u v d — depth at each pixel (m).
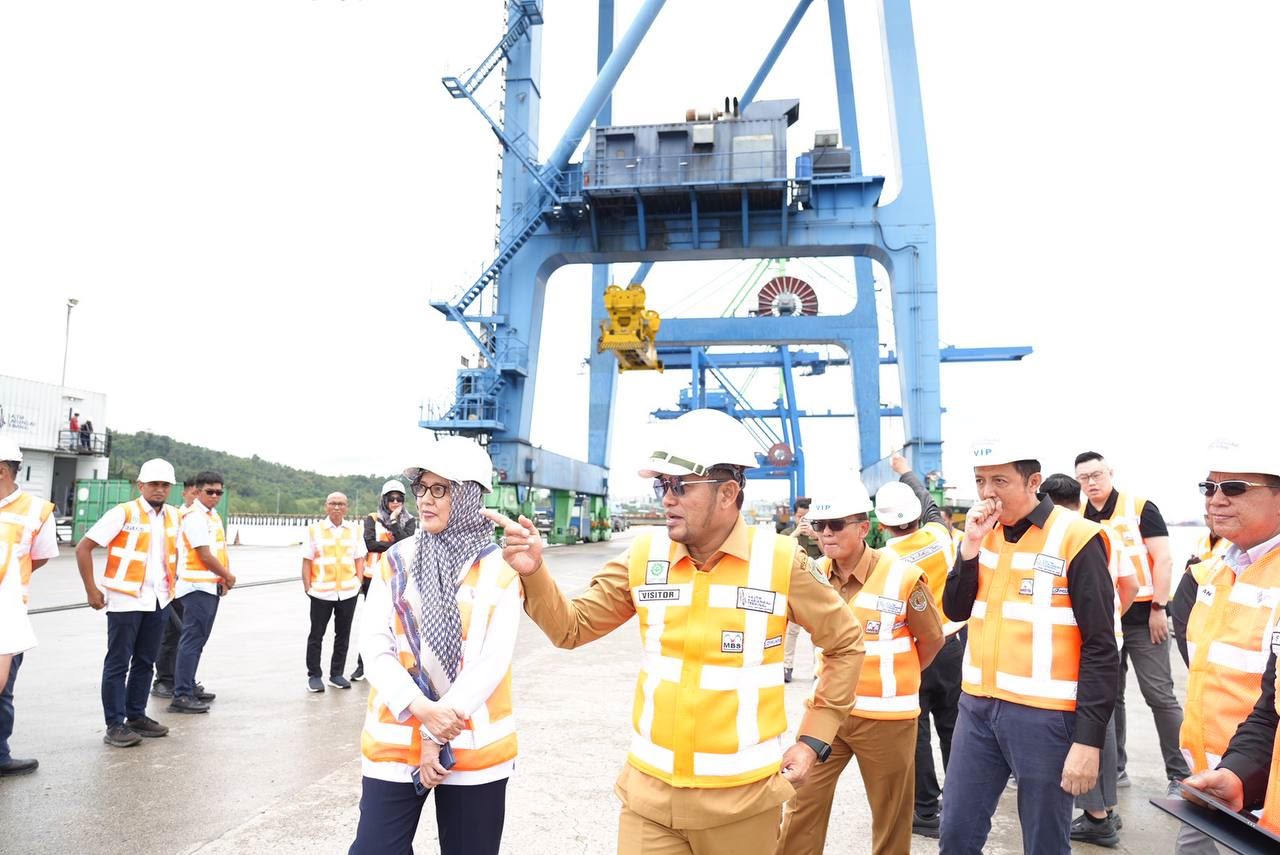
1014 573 3.09
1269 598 2.63
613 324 24.75
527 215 25.14
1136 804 4.85
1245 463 2.62
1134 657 5.20
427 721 2.42
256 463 93.69
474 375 25.89
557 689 7.62
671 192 23.33
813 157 24.06
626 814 2.32
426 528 2.76
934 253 23.19
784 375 39.34
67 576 17.72
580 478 35.62
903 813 3.44
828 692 2.39
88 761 5.29
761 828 2.24
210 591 6.89
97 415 35.41
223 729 6.16
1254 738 2.32
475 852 2.58
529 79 25.97
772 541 2.39
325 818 4.27
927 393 22.45
